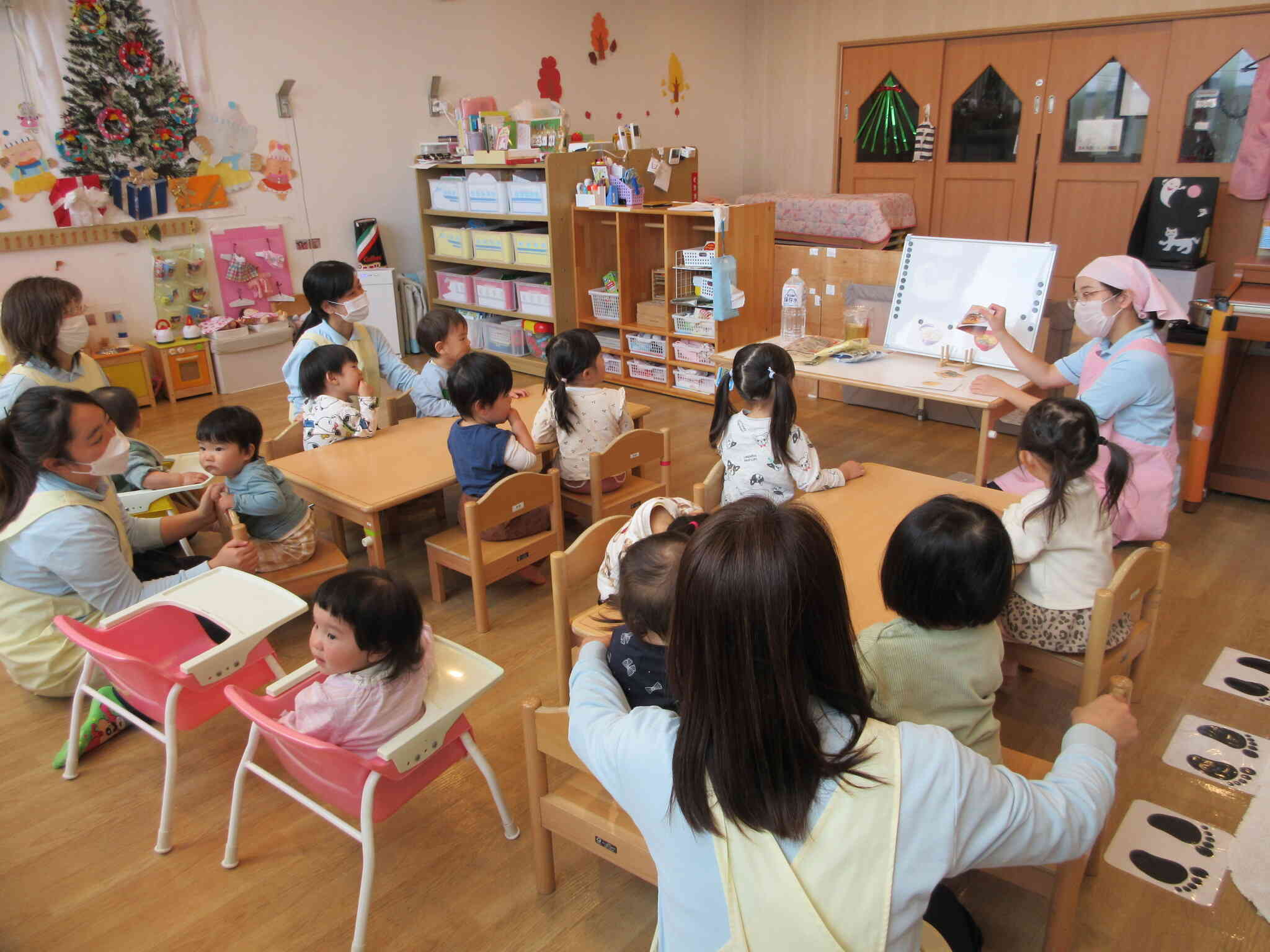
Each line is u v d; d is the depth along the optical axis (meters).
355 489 2.73
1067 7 6.11
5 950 1.67
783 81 7.84
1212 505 3.44
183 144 5.06
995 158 6.79
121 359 4.93
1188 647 2.51
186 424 4.79
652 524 1.85
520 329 5.70
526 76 6.52
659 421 4.67
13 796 2.09
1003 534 1.29
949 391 2.98
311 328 3.34
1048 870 1.46
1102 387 2.71
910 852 0.84
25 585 2.24
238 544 2.34
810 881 0.84
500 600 2.95
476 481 2.76
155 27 4.82
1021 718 2.25
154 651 2.00
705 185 8.06
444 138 5.97
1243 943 1.62
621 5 6.94
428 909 1.75
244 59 5.20
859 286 4.41
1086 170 6.34
